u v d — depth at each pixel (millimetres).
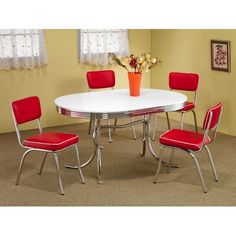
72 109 4312
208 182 4410
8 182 4480
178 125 6605
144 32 7176
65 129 6512
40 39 6301
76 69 6727
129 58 4809
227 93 6012
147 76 7352
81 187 4340
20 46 6207
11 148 5586
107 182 4453
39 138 4289
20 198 4098
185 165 4891
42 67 6465
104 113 4219
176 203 3941
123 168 4836
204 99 6395
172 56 6855
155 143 5699
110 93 5082
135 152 5363
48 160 5113
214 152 5305
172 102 4539
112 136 6039
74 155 5270
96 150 4742
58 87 6641
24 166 4926
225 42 5863
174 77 5848
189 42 6512
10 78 6262
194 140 4191
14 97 6332
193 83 5719
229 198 4039
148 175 4625
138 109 4305
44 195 4160
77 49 6676
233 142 5703
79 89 6812
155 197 4086
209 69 6250
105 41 6723
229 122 6035
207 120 3998
